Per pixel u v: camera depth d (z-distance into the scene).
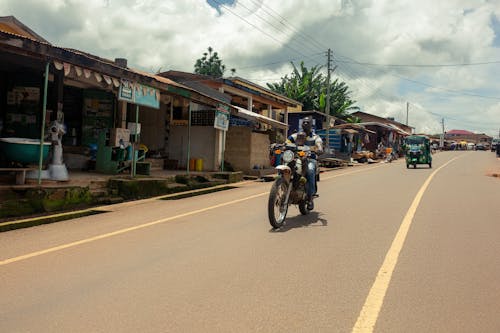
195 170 15.37
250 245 5.41
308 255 4.93
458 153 58.03
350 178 16.39
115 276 4.15
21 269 4.38
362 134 38.97
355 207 8.67
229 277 4.12
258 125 22.38
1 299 3.56
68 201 8.23
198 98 13.24
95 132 13.53
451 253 5.04
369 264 4.57
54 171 8.69
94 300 3.53
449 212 8.02
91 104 13.55
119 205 8.97
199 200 9.95
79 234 6.09
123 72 9.81
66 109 13.21
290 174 6.63
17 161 8.28
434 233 6.14
